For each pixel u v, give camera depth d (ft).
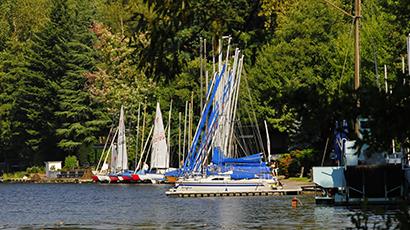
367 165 223.10
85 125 626.64
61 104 625.41
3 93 652.07
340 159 239.30
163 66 66.59
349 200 232.73
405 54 352.28
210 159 398.21
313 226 195.21
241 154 485.56
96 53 627.46
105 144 589.32
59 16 633.20
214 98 372.17
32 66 634.43
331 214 220.23
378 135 54.65
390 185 220.64
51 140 650.02
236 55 377.09
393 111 54.54
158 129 533.96
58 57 630.33
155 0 65.41
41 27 649.20
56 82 634.43
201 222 223.10
